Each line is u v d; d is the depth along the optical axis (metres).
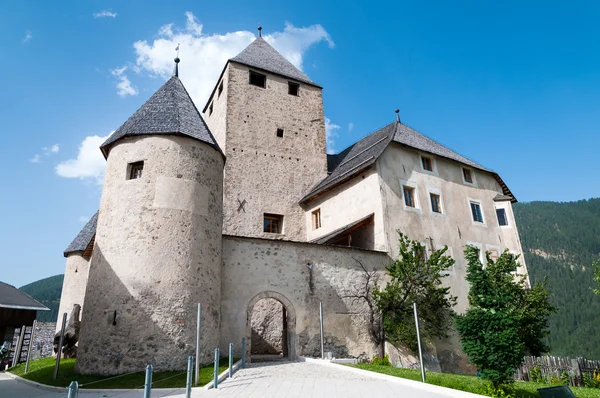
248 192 22.92
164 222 12.74
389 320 16.91
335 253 17.55
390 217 19.44
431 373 12.56
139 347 11.43
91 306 12.21
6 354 17.25
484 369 9.55
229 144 23.44
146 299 11.85
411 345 16.92
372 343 17.09
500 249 23.88
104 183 13.84
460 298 20.72
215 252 13.93
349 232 19.69
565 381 14.22
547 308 18.38
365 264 18.03
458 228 22.33
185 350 11.88
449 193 22.84
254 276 15.52
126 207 12.88
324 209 22.86
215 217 14.27
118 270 12.16
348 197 21.31
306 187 24.77
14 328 20.22
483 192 24.84
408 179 21.19
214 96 27.75
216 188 14.61
